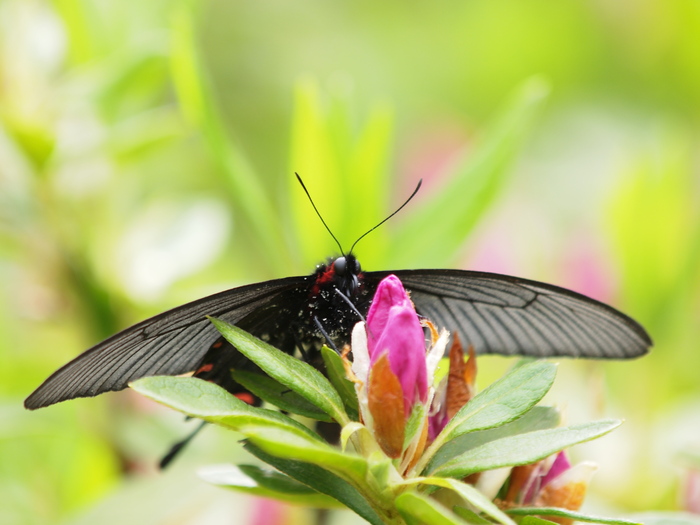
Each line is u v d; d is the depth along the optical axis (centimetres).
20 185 44
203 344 35
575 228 54
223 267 56
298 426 32
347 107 40
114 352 33
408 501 31
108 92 43
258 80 70
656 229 43
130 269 45
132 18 46
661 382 43
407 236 40
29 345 47
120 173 46
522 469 33
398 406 32
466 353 36
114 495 40
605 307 34
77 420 42
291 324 36
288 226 41
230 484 34
